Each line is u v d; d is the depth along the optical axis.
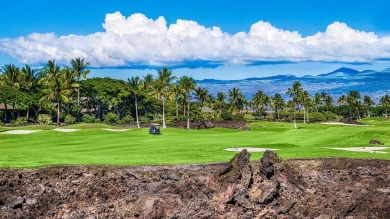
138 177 35.00
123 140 66.44
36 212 27.16
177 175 35.12
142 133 83.38
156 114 168.50
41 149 52.53
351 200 29.03
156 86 132.88
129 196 29.48
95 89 150.50
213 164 40.53
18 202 27.75
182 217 24.66
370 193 31.39
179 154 47.12
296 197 29.19
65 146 56.56
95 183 32.84
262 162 32.75
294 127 138.75
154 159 42.84
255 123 151.25
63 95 129.12
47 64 134.00
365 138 67.06
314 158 44.22
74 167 37.09
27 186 31.61
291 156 45.47
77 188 31.67
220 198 26.61
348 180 36.12
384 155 47.47
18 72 143.12
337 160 43.09
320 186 33.12
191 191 28.98
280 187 30.62
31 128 93.44
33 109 138.00
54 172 35.19
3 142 62.97
